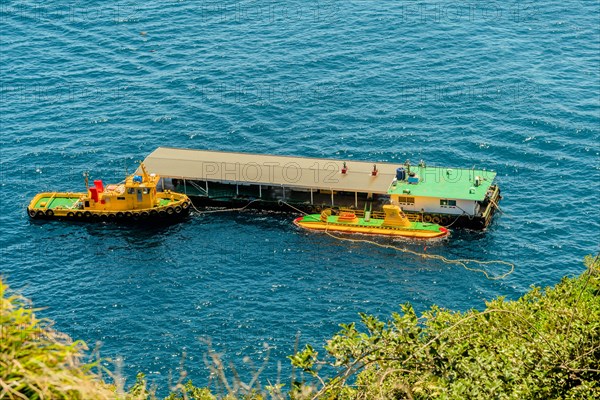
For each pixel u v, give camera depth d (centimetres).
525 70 19100
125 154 16662
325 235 14288
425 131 16925
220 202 15438
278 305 11956
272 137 17062
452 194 14538
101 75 19600
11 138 17112
